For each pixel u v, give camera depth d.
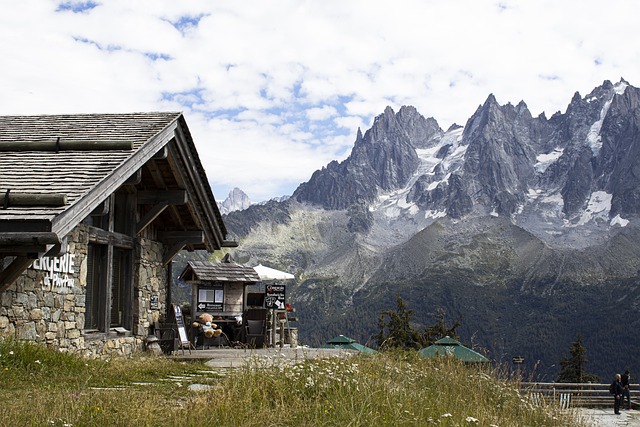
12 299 13.73
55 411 7.99
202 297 24.28
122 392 9.85
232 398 9.16
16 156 14.68
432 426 8.99
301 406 9.16
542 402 13.46
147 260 20.59
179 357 17.84
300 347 24.62
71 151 15.03
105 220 18.09
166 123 17.91
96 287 17.75
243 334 23.67
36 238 11.25
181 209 21.80
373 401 9.57
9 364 11.30
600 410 29.80
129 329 19.34
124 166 14.66
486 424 10.04
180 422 7.86
